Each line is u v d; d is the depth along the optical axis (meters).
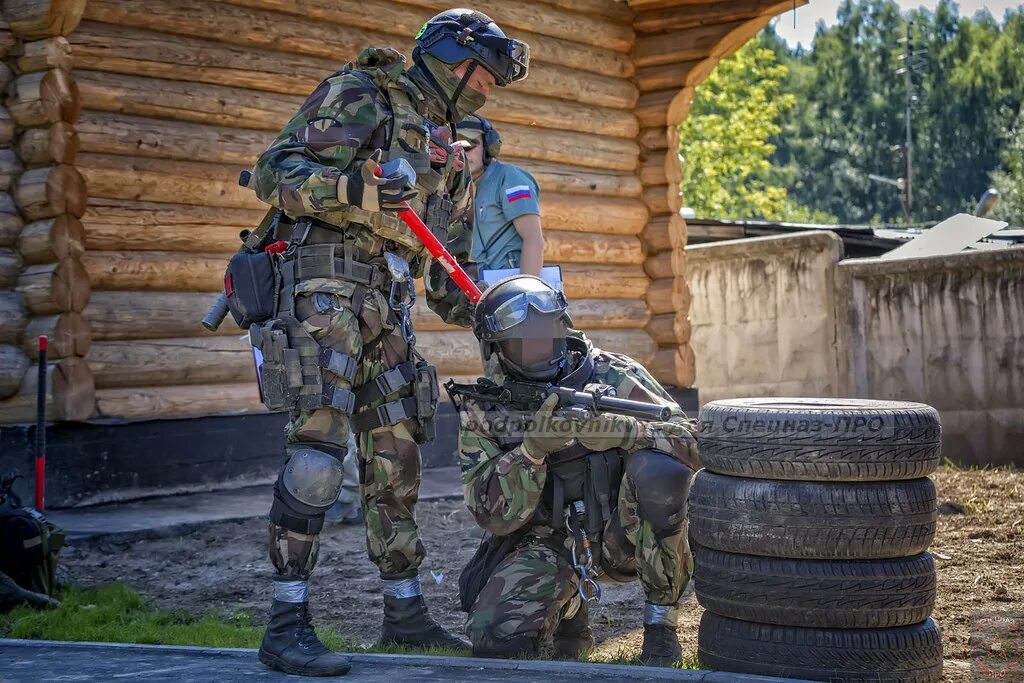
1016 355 9.34
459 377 9.49
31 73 7.07
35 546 4.72
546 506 3.51
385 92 3.38
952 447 9.78
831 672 2.99
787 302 11.53
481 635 3.43
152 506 7.13
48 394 6.97
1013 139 62.53
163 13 7.63
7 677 2.93
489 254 5.22
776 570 3.03
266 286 3.27
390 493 3.65
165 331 7.71
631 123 10.92
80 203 7.16
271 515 3.16
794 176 70.25
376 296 3.38
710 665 3.19
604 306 10.61
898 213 67.25
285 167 3.19
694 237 15.74
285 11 8.27
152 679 2.90
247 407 8.04
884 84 68.88
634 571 3.65
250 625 4.54
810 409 3.05
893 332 10.30
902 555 3.03
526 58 3.61
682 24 10.53
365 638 4.32
